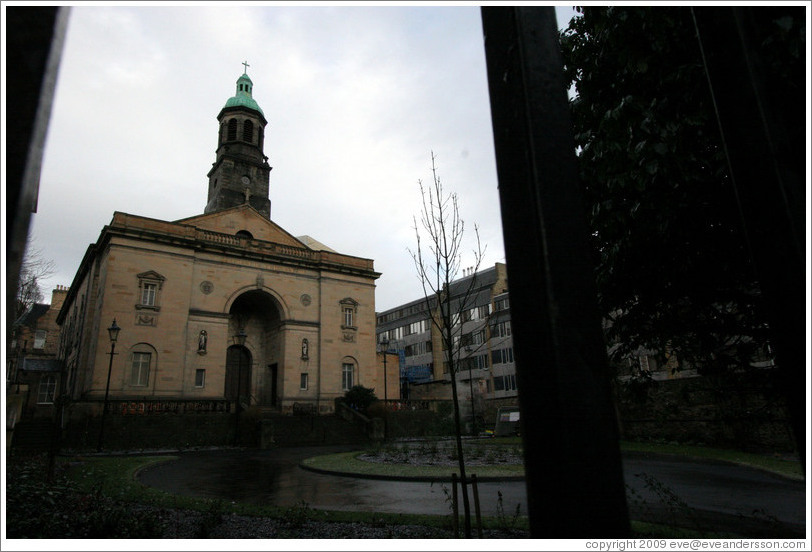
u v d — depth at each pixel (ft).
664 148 15.79
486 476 45.80
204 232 127.75
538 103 4.59
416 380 200.64
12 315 3.53
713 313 21.22
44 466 46.29
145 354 111.45
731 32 5.01
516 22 4.86
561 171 4.46
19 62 3.84
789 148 4.64
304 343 135.13
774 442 65.36
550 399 3.92
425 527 24.95
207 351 119.75
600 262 22.98
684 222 19.06
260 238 142.00
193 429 99.45
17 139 3.67
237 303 140.26
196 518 26.53
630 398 23.49
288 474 54.13
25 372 139.95
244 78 170.91
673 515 24.18
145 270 115.34
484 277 193.77
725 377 21.79
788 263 4.33
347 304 144.66
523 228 4.42
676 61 16.56
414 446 90.12
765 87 4.83
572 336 4.00
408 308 226.58
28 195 3.62
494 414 134.51
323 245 196.03
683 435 78.54
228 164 152.87
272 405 134.62
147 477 50.88
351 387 138.62
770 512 29.66
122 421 93.61
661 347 23.26
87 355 113.09
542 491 3.89
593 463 3.77
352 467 56.13
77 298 146.30
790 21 9.11
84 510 24.12
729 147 4.96
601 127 17.75
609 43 18.24
